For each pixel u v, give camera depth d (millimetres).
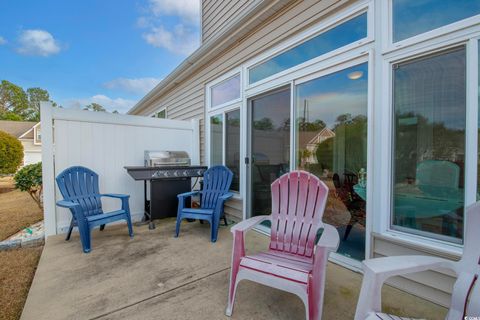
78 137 3795
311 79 2818
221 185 3734
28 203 6148
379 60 2203
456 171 1826
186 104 5680
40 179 5023
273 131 3398
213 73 4609
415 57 1994
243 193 3861
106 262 2625
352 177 2479
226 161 4348
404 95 2088
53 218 3521
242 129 3863
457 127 1822
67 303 1908
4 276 2424
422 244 1938
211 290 2090
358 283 2180
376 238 2232
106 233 3607
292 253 2092
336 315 1744
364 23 2340
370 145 2250
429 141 1955
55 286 2152
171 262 2625
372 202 2260
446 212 1879
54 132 3602
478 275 1227
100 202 3572
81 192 3438
